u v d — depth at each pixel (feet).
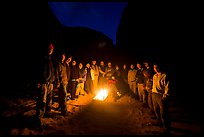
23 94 26.03
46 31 43.50
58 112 22.53
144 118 21.43
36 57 33.71
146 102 27.09
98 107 25.99
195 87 27.53
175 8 33.88
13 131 15.21
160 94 17.79
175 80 30.81
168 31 35.86
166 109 17.33
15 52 30.04
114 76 36.94
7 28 28.14
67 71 27.37
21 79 29.91
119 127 18.10
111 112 23.67
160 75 17.92
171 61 33.68
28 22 34.83
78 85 33.17
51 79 18.42
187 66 29.71
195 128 17.28
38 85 17.89
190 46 29.60
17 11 31.01
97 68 38.58
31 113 20.40
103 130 17.10
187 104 24.59
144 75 26.94
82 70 34.76
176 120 19.54
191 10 29.81
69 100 29.84
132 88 34.55
